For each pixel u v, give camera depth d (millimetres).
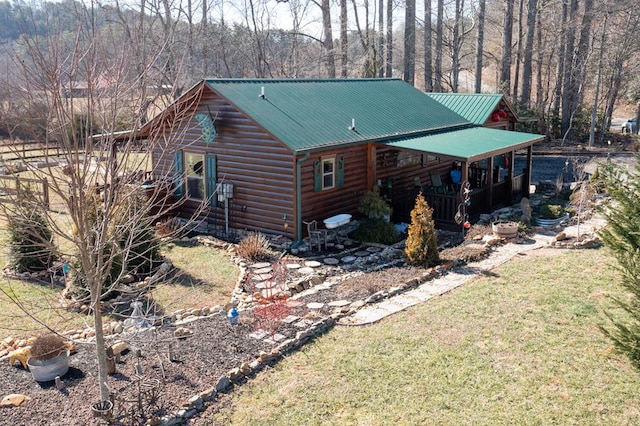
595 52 38375
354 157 17031
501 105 24344
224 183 16672
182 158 17469
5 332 10094
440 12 39594
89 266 6746
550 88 48875
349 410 7750
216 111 16484
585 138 37875
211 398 7895
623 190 8219
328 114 17406
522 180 20547
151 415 7316
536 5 39125
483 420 7469
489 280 12500
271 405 7832
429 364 8867
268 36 41719
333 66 36406
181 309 11023
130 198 7758
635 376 8383
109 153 6590
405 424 7426
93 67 6324
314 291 11992
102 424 7051
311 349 9422
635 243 7887
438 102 23125
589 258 13742
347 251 15008
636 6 34594
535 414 7570
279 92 17672
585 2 36562
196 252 14977
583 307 10766
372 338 9773
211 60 40312
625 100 50219
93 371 8406
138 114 7008
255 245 14375
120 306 11297
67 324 10469
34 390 7859
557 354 9062
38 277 13008
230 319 10086
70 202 6430
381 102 20453
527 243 15344
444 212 16969
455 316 10586
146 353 8969
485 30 52250
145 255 12648
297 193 15062
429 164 20781
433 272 12930
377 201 16281
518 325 10117
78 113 7141
